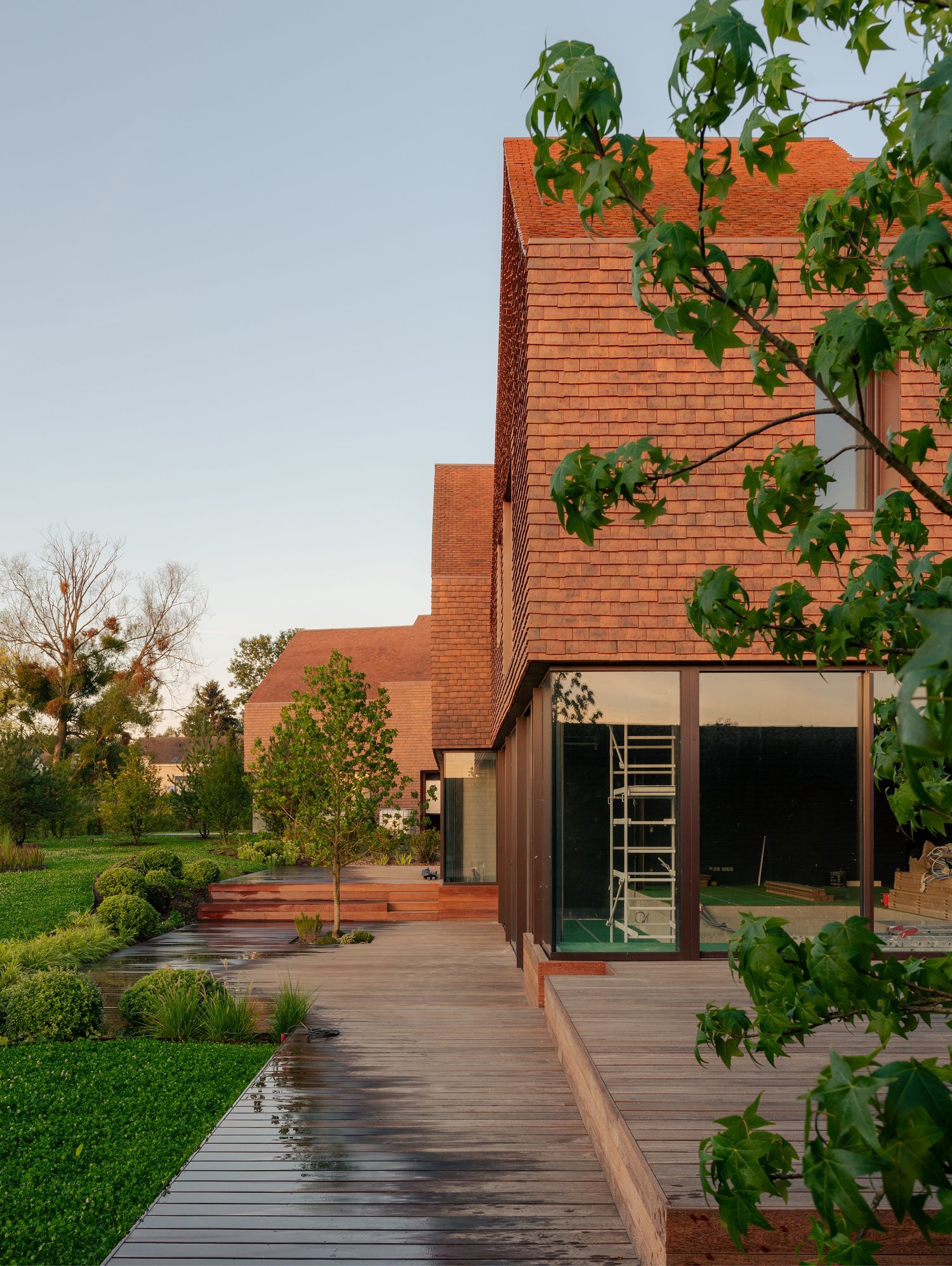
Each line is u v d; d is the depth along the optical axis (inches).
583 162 78.7
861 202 87.7
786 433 319.9
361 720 623.8
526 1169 205.8
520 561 362.6
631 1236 170.4
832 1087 51.4
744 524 318.7
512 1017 359.9
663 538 319.6
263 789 616.7
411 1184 198.5
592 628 318.7
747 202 354.3
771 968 68.6
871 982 64.1
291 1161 212.2
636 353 321.7
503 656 512.7
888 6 73.4
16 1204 195.2
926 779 87.0
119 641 1684.3
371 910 705.6
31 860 967.6
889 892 325.1
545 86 73.5
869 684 329.1
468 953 530.9
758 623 95.9
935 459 314.3
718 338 75.1
